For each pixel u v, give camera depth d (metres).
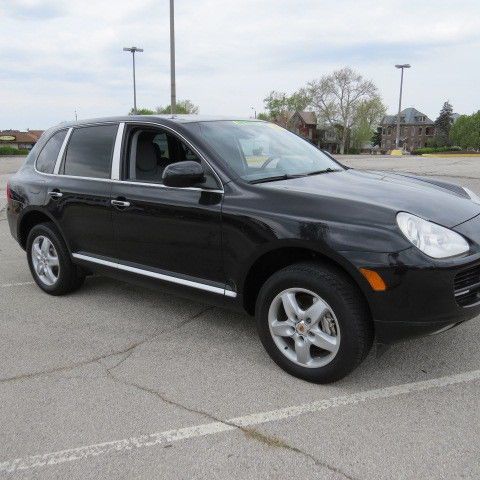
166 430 2.92
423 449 2.67
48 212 4.85
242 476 2.53
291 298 3.31
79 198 4.52
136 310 4.74
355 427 2.88
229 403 3.16
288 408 3.09
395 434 2.80
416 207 3.22
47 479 2.56
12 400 3.27
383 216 3.03
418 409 3.03
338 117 86.62
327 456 2.65
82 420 3.03
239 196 3.49
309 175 3.94
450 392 3.20
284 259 3.46
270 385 3.35
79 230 4.62
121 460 2.68
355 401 3.13
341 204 3.17
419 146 116.69
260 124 4.61
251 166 3.80
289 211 3.25
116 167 4.32
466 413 2.98
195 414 3.06
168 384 3.41
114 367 3.67
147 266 4.15
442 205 3.36
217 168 3.65
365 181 3.81
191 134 3.87
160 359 3.77
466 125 104.62
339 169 4.36
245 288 3.54
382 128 119.00
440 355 3.67
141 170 4.17
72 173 4.72
